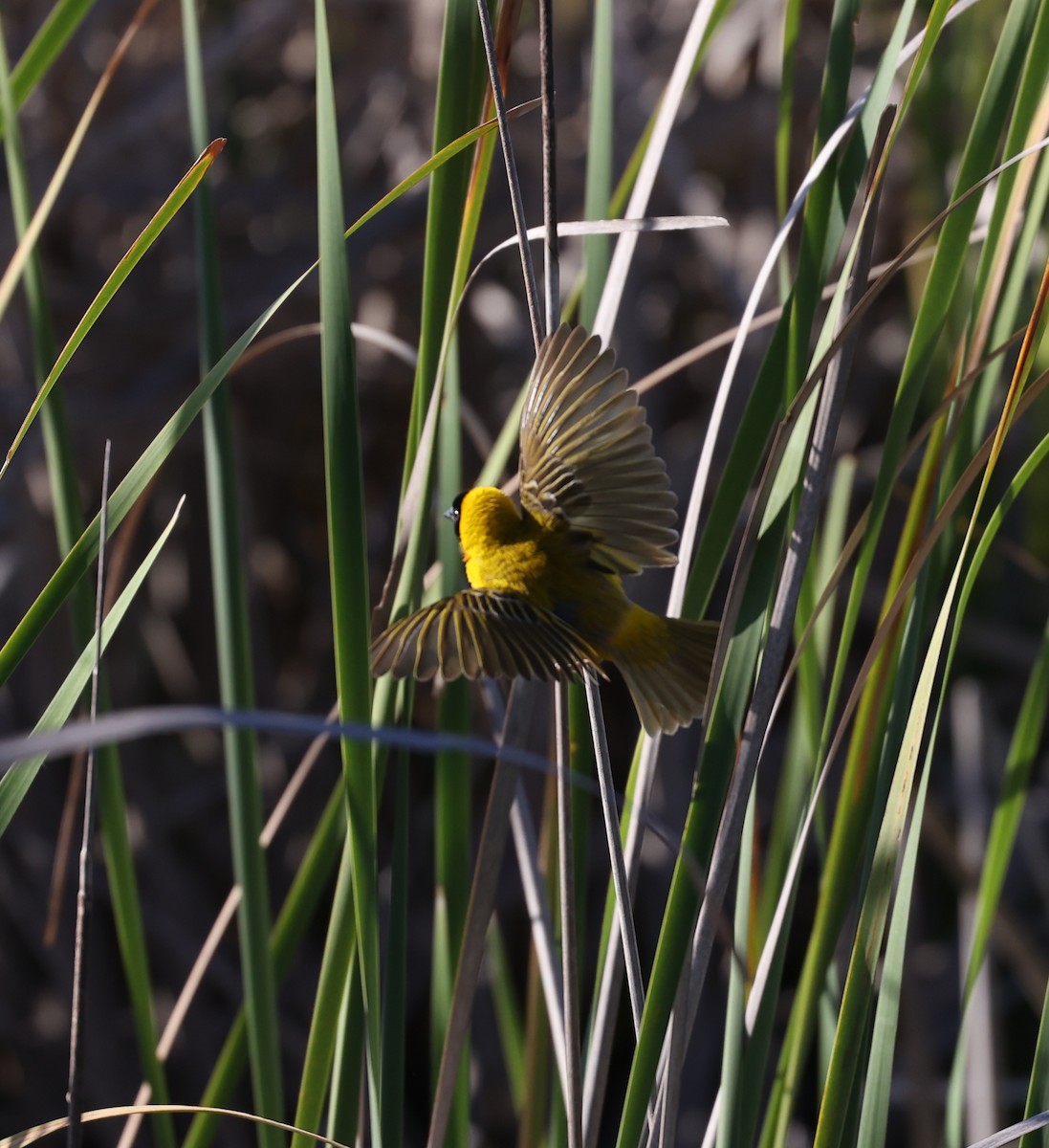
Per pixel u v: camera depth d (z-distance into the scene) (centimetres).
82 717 294
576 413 272
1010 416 271
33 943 481
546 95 273
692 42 283
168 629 539
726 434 490
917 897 457
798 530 274
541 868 304
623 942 274
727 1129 278
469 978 284
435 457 283
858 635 493
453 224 281
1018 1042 457
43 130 516
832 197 277
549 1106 308
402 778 284
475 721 452
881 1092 276
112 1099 479
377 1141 279
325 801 530
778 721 507
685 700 274
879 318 541
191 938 502
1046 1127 277
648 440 271
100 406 540
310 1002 507
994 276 282
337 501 275
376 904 278
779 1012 456
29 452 490
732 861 274
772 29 536
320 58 275
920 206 398
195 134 288
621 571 273
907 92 273
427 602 294
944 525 274
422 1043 505
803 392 270
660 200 538
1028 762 293
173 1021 300
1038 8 276
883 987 276
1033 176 283
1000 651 474
